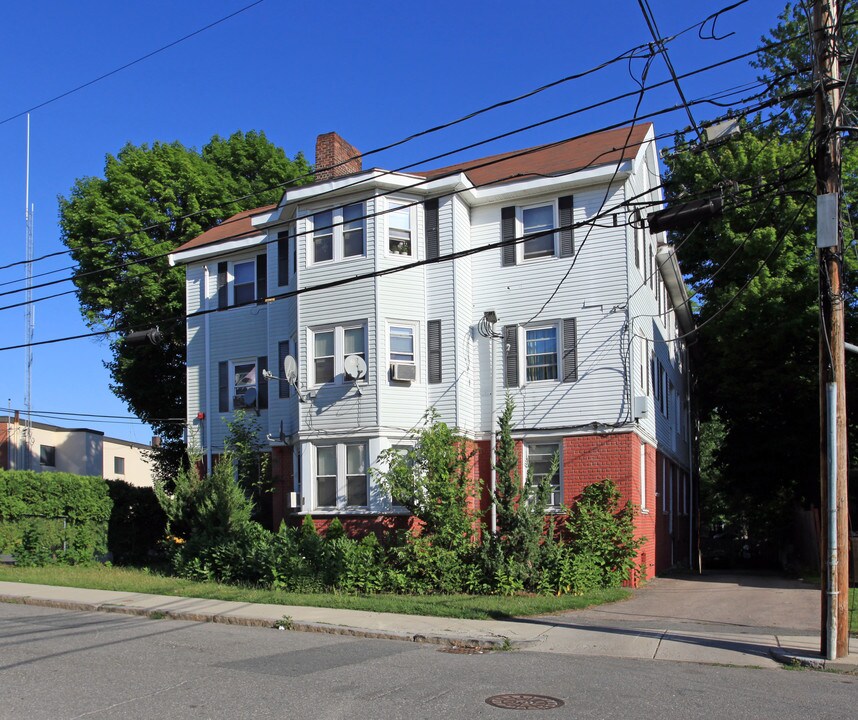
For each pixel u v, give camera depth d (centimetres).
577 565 1628
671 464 2611
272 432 2266
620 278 1920
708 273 3025
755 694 823
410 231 2045
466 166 2544
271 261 2333
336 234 2052
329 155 2419
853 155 2620
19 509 2111
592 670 943
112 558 2389
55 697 787
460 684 852
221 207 3288
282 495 2222
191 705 757
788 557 2794
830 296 1038
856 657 1005
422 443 1816
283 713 728
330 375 2028
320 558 1684
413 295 2022
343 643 1134
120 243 3102
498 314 2042
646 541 1922
